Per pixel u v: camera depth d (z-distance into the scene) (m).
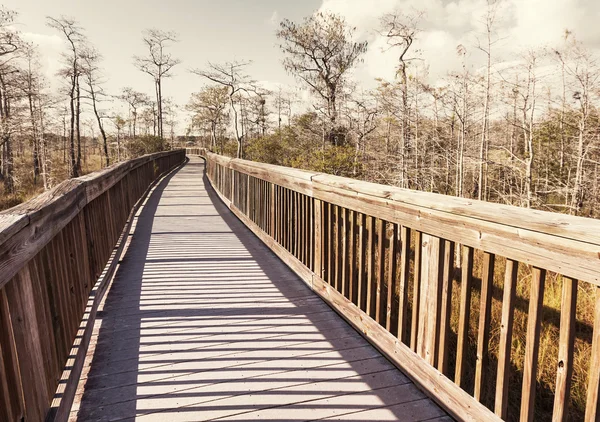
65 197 2.26
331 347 2.68
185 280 4.04
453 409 1.92
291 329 2.94
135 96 38.88
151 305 3.40
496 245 1.64
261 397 2.13
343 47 17.31
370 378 2.31
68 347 2.25
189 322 3.07
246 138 29.53
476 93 11.13
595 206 11.02
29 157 32.22
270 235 5.33
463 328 1.89
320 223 3.55
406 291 2.34
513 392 3.63
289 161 20.28
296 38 17.34
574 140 13.45
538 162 14.60
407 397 2.13
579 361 3.67
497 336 4.15
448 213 1.92
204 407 2.04
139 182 9.66
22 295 1.54
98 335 2.86
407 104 11.54
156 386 2.23
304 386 2.23
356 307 2.91
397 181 12.29
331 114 17.17
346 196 2.98
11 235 1.37
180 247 5.40
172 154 23.36
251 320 3.10
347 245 3.09
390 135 14.00
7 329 1.35
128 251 5.20
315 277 3.64
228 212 8.45
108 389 2.21
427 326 2.14
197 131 52.09
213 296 3.60
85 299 2.91
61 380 2.01
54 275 2.07
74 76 30.02
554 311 4.61
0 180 24.73
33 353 1.60
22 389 1.48
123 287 3.84
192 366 2.44
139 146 38.28
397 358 2.38
